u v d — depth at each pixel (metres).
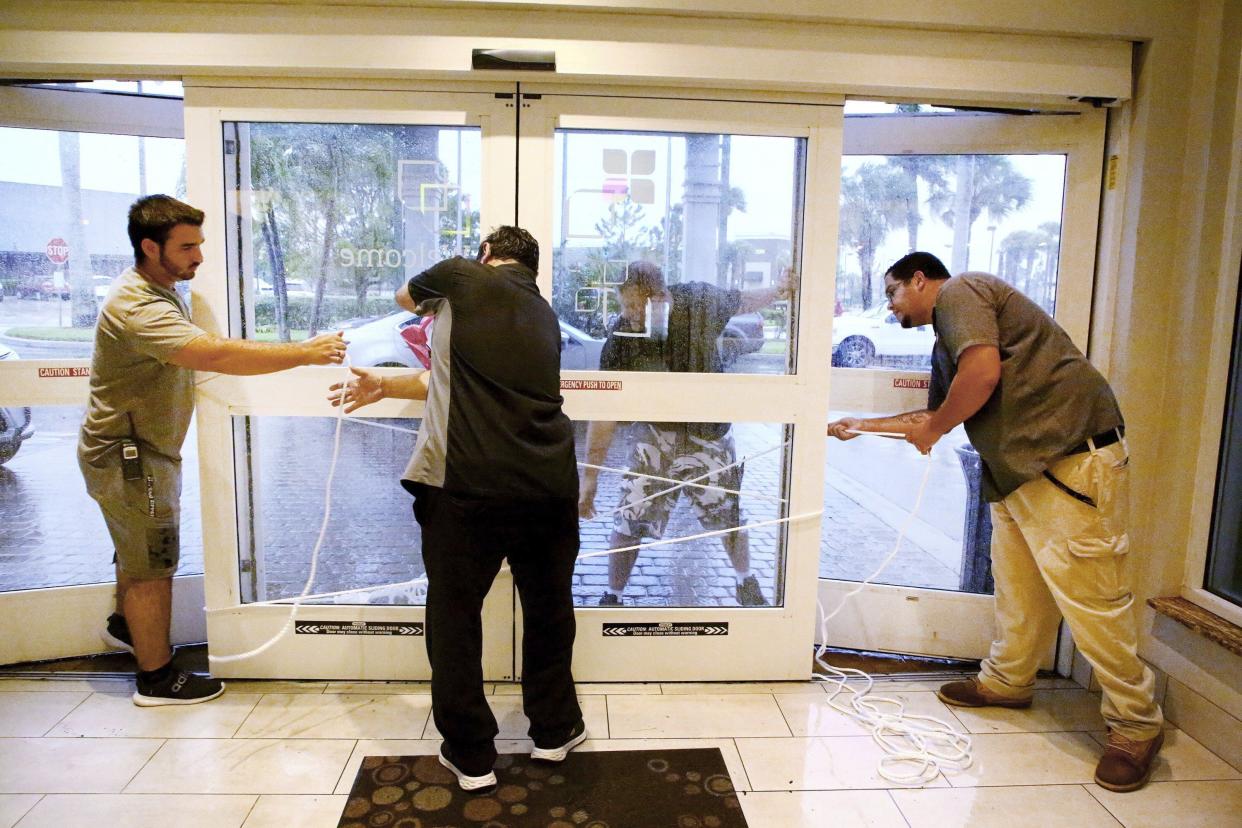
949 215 2.50
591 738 2.09
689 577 2.47
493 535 1.81
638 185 2.27
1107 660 1.96
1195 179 2.21
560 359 1.95
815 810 1.82
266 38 2.08
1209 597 2.18
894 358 2.57
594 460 2.37
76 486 2.54
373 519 2.39
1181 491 2.25
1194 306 2.19
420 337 2.31
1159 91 2.21
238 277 2.27
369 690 2.32
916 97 2.27
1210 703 2.10
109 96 2.40
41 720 2.13
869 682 2.44
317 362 1.97
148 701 2.21
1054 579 2.00
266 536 2.39
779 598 2.45
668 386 2.32
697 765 1.98
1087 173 2.35
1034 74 2.21
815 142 2.25
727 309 2.33
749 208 2.30
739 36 2.14
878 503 2.71
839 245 2.55
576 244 2.28
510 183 2.22
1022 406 1.99
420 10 2.09
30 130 2.34
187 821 1.74
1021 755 2.07
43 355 2.43
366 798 1.82
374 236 2.27
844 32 2.16
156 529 2.14
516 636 2.38
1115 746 1.98
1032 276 2.47
